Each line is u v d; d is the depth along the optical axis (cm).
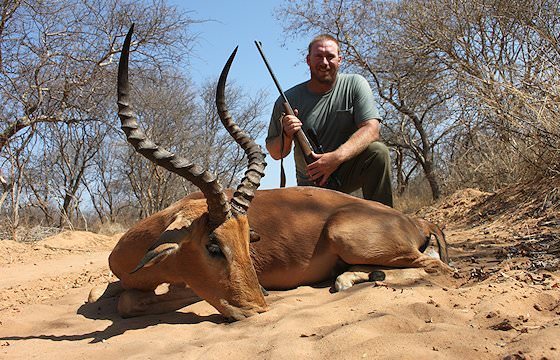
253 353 122
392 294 153
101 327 162
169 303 174
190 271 158
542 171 301
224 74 175
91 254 401
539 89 289
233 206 160
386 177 241
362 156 239
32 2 505
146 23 584
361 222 180
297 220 187
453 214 359
